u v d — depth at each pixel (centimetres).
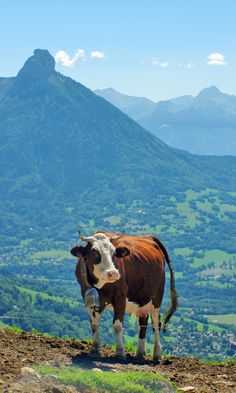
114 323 1855
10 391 1312
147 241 2073
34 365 1566
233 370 1938
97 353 1823
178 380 1698
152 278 1977
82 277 1814
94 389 1408
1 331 2091
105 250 1781
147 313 1998
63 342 2008
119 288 1841
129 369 1730
